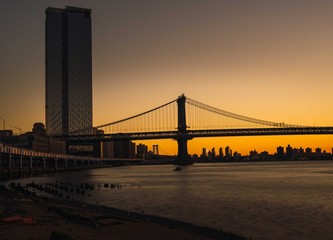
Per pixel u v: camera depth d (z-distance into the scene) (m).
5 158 182.50
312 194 79.69
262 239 40.75
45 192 86.81
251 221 49.31
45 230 35.53
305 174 171.38
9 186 100.19
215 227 46.03
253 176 157.00
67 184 108.56
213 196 77.00
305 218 50.97
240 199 71.62
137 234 37.22
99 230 37.84
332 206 61.41
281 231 43.94
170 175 175.88
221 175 168.75
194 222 48.97
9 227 36.19
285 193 82.25
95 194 83.44
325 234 42.50
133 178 150.62
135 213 54.16
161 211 57.78
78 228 37.88
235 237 39.16
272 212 55.97
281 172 196.38
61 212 45.00
